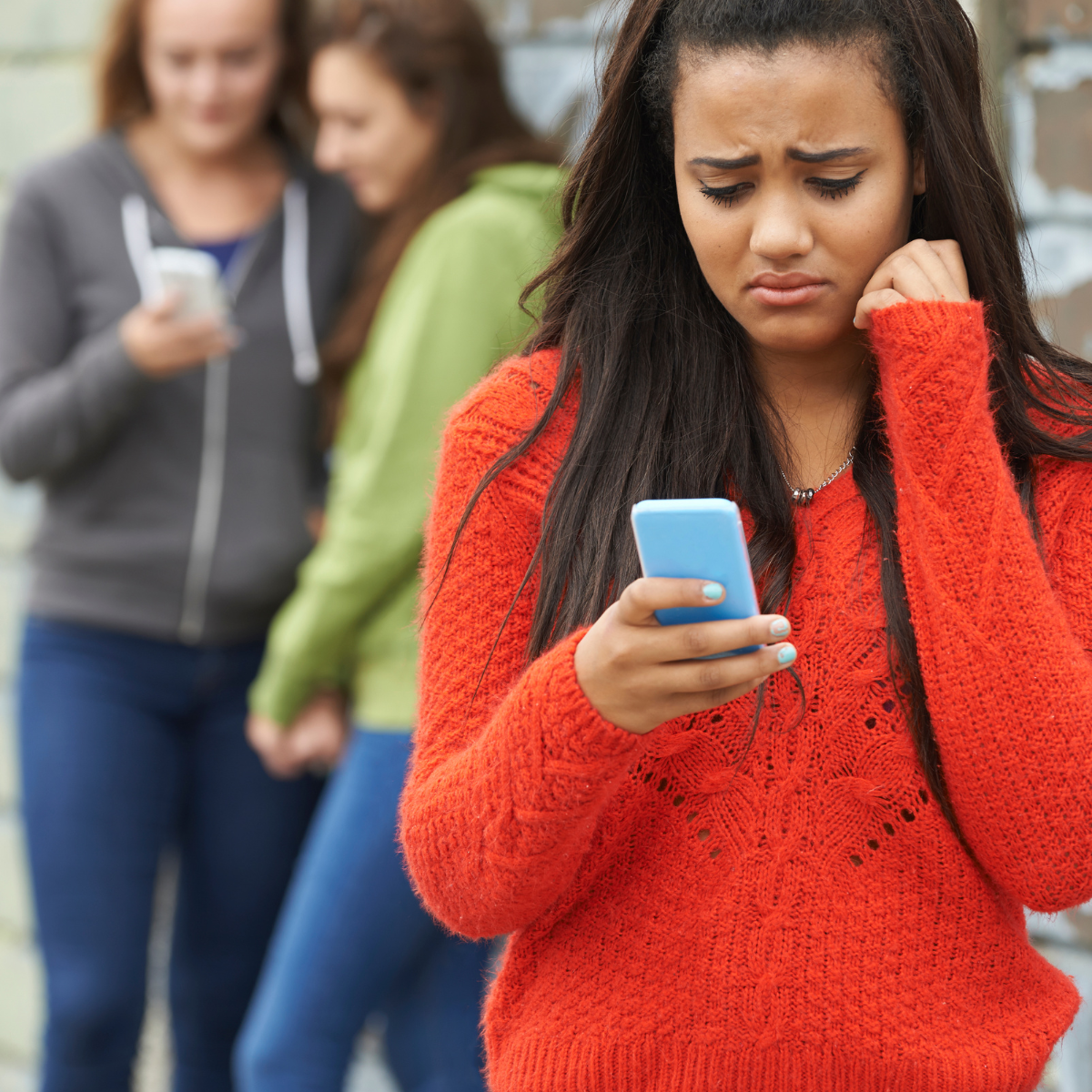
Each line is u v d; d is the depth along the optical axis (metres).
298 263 7.23
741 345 3.44
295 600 6.41
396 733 5.95
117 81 7.33
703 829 3.22
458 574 3.34
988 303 3.34
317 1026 5.93
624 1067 3.22
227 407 7.01
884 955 3.15
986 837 3.07
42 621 6.99
